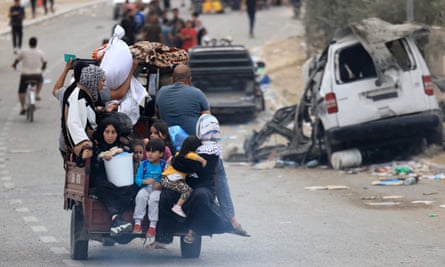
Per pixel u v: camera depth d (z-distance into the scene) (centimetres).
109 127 2444
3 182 4200
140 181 2423
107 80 2591
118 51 2612
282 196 3741
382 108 4288
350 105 4297
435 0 5406
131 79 2661
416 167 4253
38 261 2541
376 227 3019
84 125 2450
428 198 3569
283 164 4588
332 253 2589
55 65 9419
